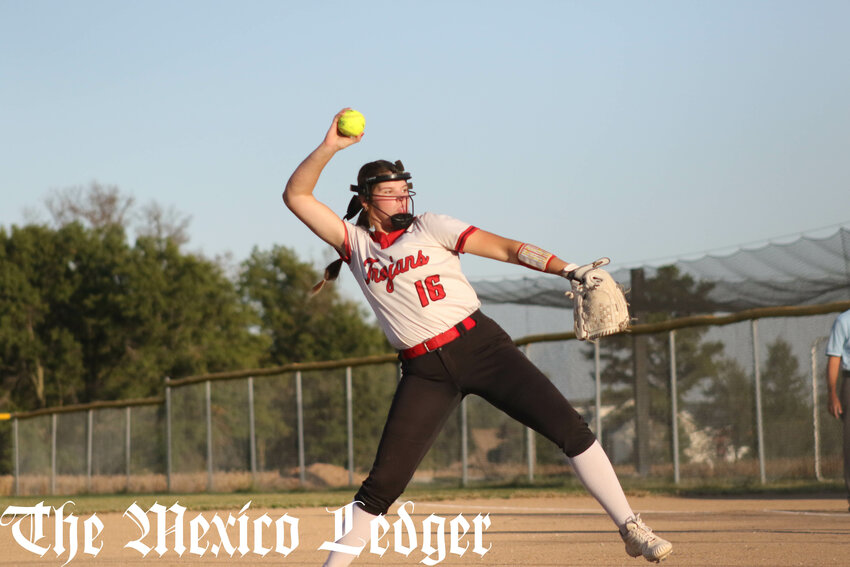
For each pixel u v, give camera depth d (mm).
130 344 106875
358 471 41719
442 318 9578
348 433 41781
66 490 60000
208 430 47812
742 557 12711
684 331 32656
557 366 36438
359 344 125375
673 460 32438
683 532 16359
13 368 105688
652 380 33531
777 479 29688
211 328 109625
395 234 9828
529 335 37469
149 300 103938
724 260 32500
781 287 31516
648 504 24562
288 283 130875
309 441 43469
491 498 29234
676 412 32625
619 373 34469
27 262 106500
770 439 29984
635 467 33656
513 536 16719
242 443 46312
